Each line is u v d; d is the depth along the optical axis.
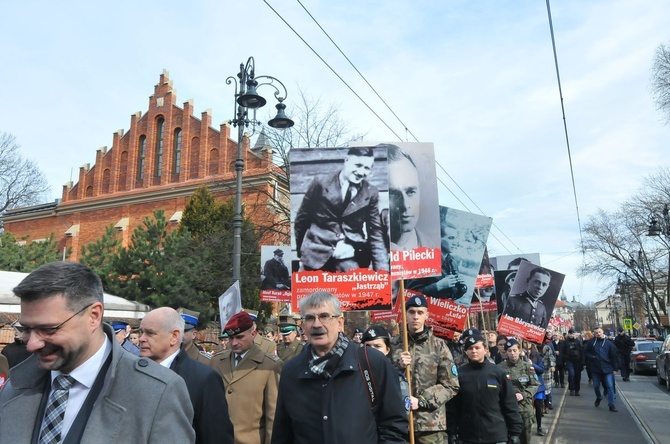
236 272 12.34
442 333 7.47
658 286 46.62
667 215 27.33
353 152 5.46
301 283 5.27
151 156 35.59
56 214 38.31
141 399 1.96
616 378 23.14
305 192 5.42
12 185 31.97
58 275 1.88
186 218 26.88
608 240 41.72
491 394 5.30
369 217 5.34
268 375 4.48
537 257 16.89
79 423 1.91
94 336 2.00
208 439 3.31
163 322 3.60
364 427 3.07
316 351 3.28
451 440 6.16
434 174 6.10
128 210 35.53
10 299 10.64
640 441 9.41
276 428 3.34
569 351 16.22
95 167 37.78
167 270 19.92
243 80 12.80
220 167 32.59
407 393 4.26
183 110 34.75
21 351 5.62
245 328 4.55
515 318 10.66
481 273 11.95
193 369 3.48
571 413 12.58
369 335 4.79
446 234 9.05
